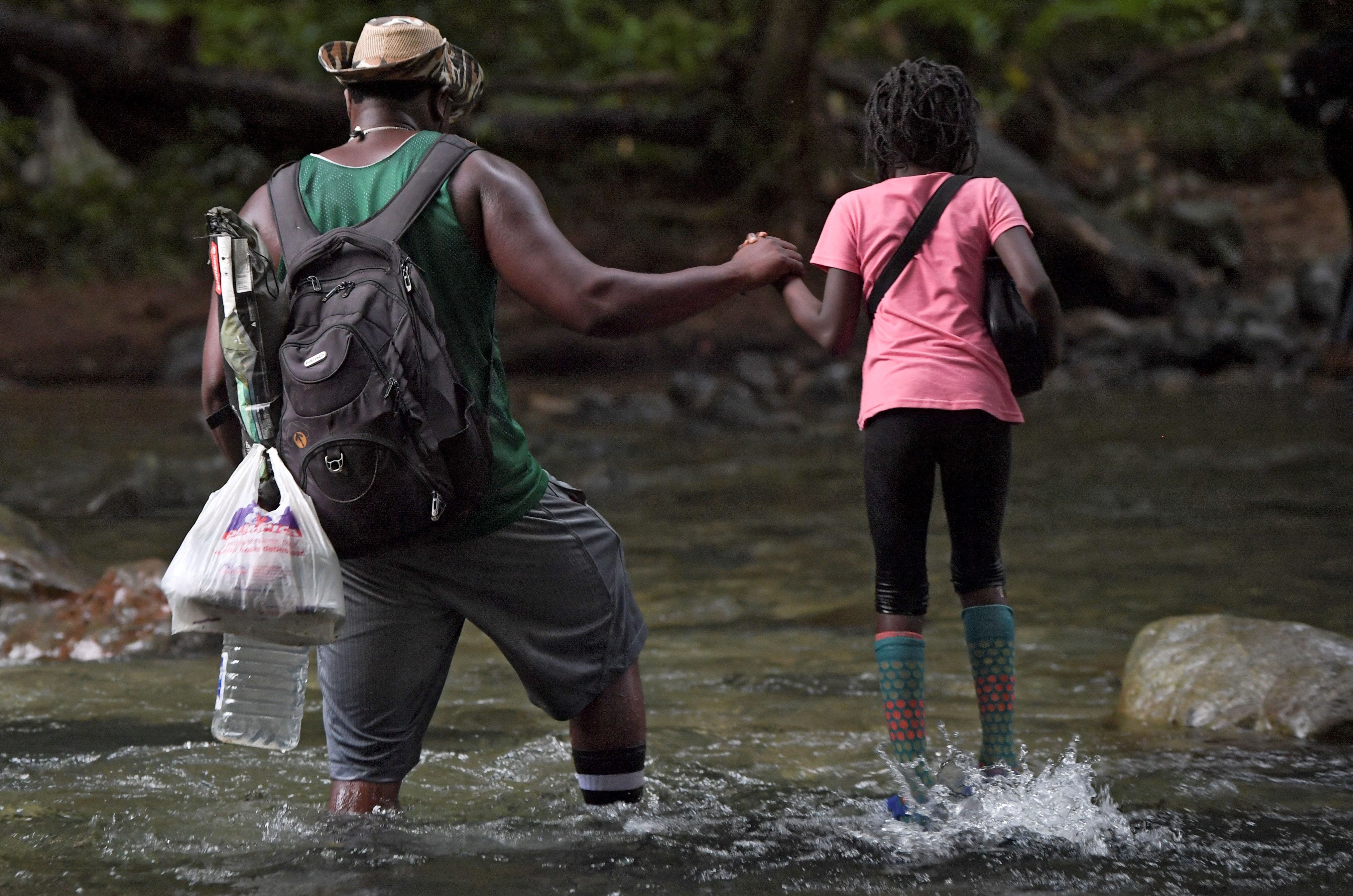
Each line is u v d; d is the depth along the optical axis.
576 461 21.98
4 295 37.66
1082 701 9.34
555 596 6.59
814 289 28.48
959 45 48.38
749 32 43.16
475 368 6.39
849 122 44.19
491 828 6.69
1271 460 20.66
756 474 20.84
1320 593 12.32
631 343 37.06
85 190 40.50
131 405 29.48
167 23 38.41
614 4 49.47
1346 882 5.96
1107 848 6.39
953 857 6.30
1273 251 46.25
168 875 6.04
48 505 17.83
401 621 6.53
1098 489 18.56
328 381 5.87
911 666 7.12
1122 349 35.28
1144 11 48.12
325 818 6.62
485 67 44.47
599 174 46.16
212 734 8.53
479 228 6.36
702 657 10.67
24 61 38.56
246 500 5.98
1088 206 41.62
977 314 7.19
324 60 6.84
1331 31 17.42
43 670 10.26
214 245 6.19
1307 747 8.15
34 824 6.75
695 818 6.87
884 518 7.23
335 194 6.37
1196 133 52.41
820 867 6.19
